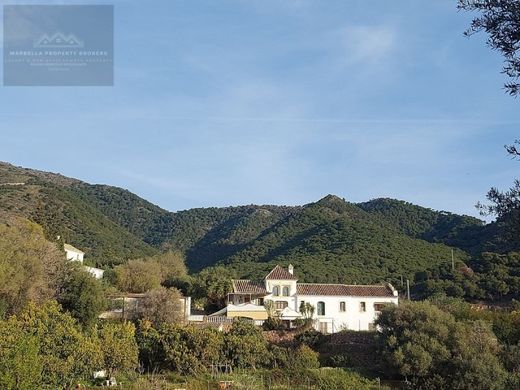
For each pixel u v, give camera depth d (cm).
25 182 12625
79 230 11388
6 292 4572
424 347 4381
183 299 5975
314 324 5822
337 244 10856
